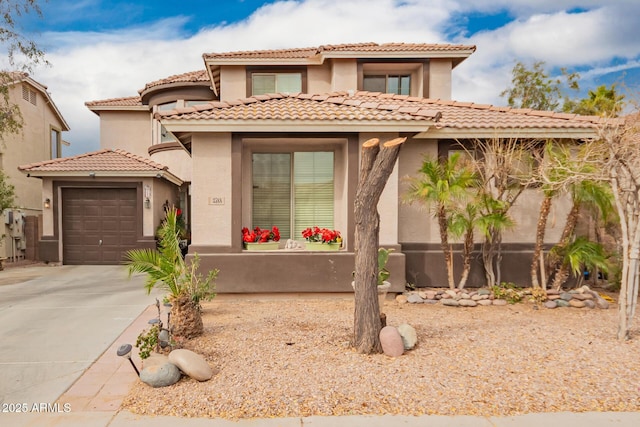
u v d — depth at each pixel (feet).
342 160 33.60
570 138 31.65
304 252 30.30
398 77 54.39
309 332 21.74
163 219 55.57
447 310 27.50
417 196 29.99
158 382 15.29
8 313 27.45
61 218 51.78
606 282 34.83
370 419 13.15
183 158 61.16
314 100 34.88
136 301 31.22
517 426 12.75
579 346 19.56
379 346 18.57
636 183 20.51
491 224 29.14
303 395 14.52
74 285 38.11
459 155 30.27
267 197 34.78
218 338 20.79
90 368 17.79
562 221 33.81
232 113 29.68
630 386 15.21
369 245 18.70
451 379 15.75
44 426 12.94
